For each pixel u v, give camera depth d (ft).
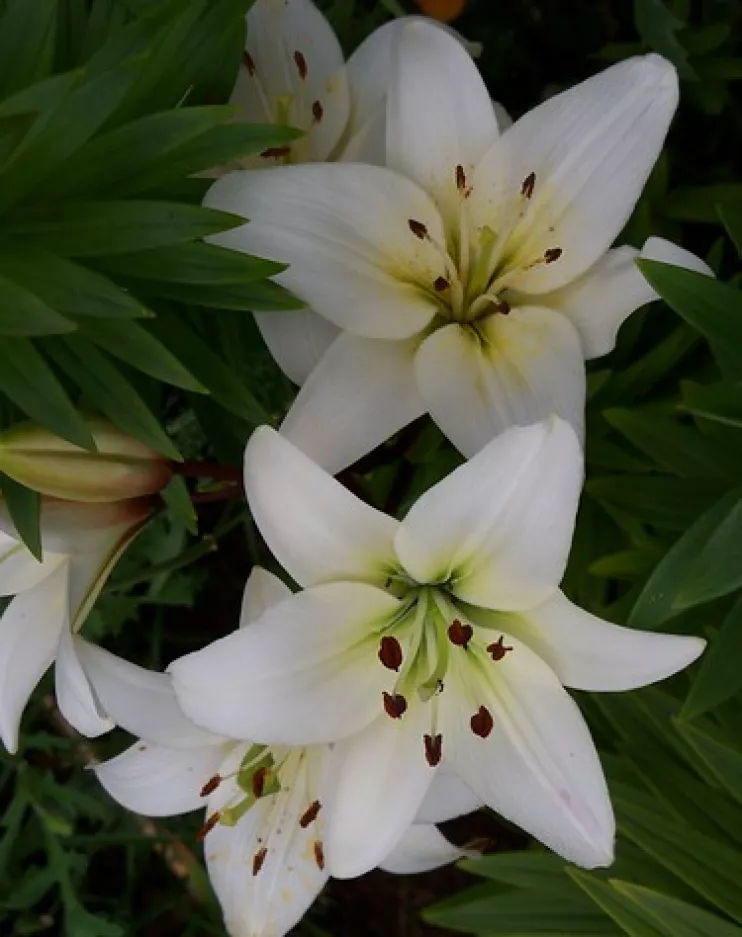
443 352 1.29
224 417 1.49
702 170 2.21
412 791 1.25
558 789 1.20
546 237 1.32
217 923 2.28
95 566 1.32
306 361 1.35
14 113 1.13
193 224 1.18
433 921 1.82
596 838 1.19
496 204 1.33
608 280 1.33
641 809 1.59
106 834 2.27
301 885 1.44
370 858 1.25
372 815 1.25
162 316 1.30
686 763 1.70
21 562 1.34
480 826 2.53
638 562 1.56
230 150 1.25
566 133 1.29
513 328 1.32
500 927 1.77
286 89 1.47
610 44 2.17
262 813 1.44
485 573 1.17
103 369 1.21
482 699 1.24
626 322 1.70
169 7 1.23
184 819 2.29
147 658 2.44
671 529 1.57
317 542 1.16
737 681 1.34
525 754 1.21
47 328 1.09
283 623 1.16
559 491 1.09
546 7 2.22
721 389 1.32
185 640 2.42
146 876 2.49
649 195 1.93
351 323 1.28
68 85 1.12
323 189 1.28
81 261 1.22
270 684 1.18
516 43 2.23
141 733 1.38
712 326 1.28
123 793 1.49
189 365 1.30
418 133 1.32
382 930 2.60
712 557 1.26
